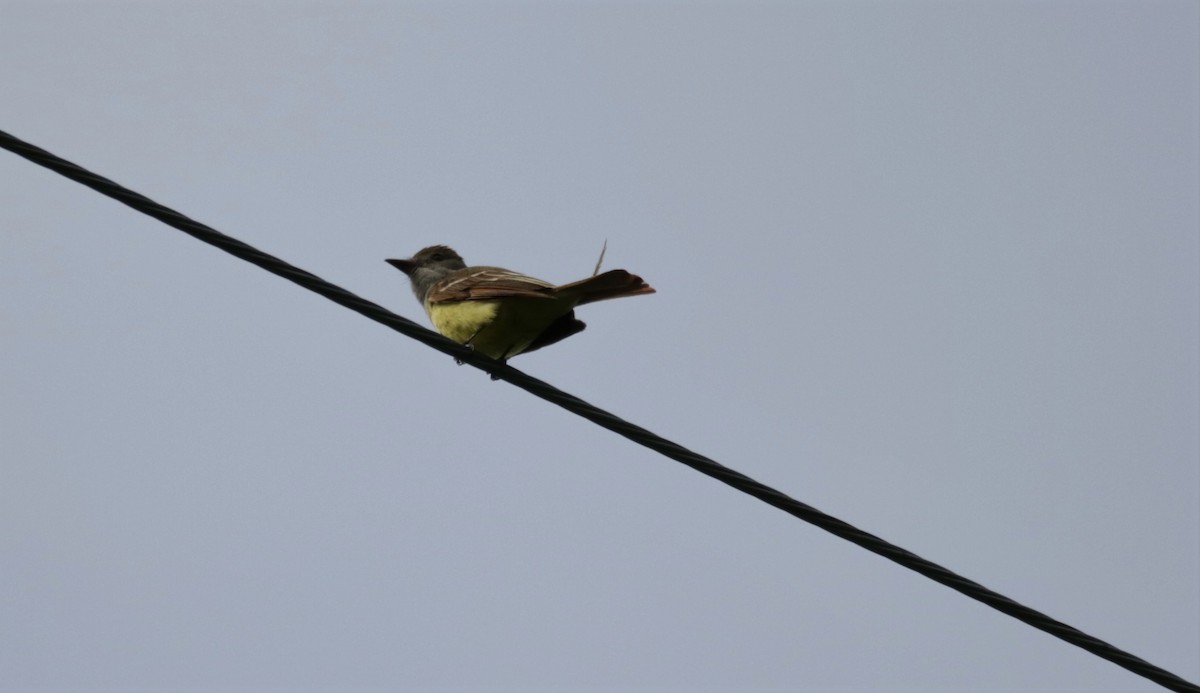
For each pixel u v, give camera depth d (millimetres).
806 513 11047
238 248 10328
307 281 10641
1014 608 11195
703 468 11117
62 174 9641
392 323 11109
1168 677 11516
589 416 11328
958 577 11109
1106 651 11359
